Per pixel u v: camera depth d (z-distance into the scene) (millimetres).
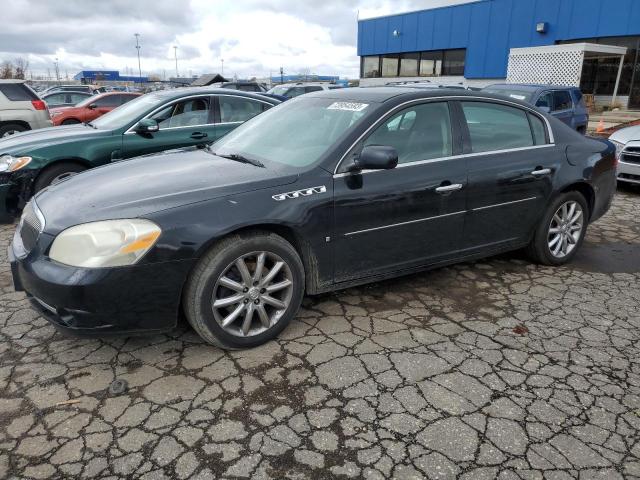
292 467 2205
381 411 2568
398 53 27375
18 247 3012
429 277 4285
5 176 5418
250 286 3027
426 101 3707
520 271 4469
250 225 2926
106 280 2615
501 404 2639
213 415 2523
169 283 2760
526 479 2156
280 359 3018
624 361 3062
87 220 2723
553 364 3016
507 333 3373
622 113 17094
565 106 10930
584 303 3850
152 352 3078
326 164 3256
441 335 3328
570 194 4453
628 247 5254
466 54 23516
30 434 2389
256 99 7223
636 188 8195
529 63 18906
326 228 3217
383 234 3473
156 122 6266
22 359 3006
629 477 2176
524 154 4113
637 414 2580
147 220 2713
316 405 2607
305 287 3393
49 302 2691
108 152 5992
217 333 2957
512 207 4102
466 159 3787
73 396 2664
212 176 3180
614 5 18047
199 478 2139
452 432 2428
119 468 2191
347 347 3156
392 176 3434
